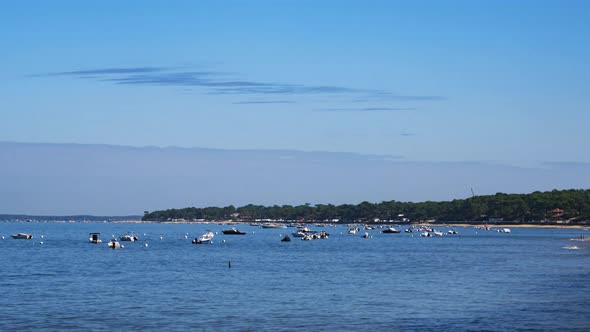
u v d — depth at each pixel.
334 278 98.44
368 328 57.56
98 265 123.75
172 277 100.00
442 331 55.78
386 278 98.00
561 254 155.25
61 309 67.56
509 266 118.56
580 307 66.75
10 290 83.06
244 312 65.94
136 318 62.59
